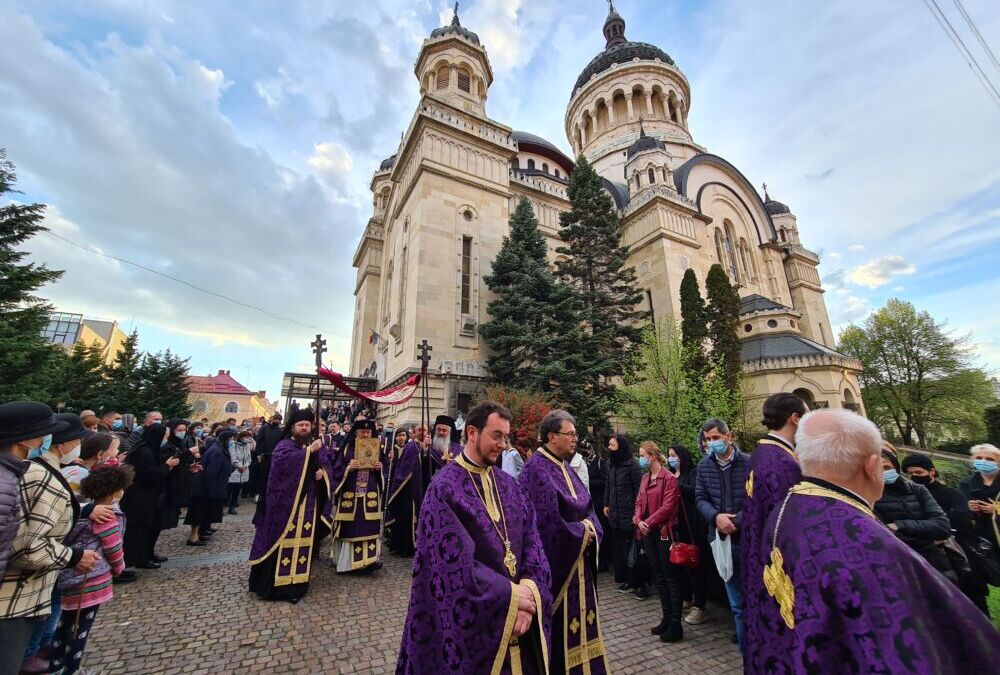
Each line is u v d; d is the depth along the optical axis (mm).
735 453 5164
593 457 8734
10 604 2994
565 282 20906
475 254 21938
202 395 59750
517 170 32125
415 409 17578
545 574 3012
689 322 19500
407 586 6824
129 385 32500
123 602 5844
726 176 36781
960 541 4918
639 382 18391
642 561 6562
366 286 32281
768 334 25969
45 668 3654
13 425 3076
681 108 45156
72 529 3840
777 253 37906
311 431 7070
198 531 9117
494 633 2459
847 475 1989
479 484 3119
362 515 7473
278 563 6145
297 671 4344
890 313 40625
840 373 22453
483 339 20688
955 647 1464
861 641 1474
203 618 5457
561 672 3414
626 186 34938
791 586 1785
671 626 5238
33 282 16844
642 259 29234
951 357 36750
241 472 12828
